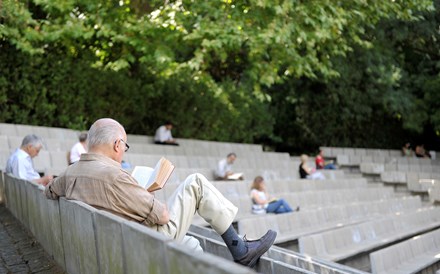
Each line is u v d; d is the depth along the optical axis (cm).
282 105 3947
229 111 3300
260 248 625
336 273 698
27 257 802
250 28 1977
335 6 2066
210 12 1972
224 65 3512
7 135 1958
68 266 643
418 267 1248
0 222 1145
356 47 3522
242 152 3075
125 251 408
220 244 699
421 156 3972
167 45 2119
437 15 3481
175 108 2998
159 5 2198
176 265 300
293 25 1950
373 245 1436
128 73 2839
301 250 1246
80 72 2500
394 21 3384
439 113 3822
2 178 1417
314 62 2209
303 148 4075
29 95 2316
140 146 2339
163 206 575
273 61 2227
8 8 1842
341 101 3875
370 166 3250
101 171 575
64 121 2439
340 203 2230
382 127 4206
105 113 2673
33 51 2023
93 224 501
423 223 1919
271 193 2097
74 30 2061
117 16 2150
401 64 3778
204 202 614
